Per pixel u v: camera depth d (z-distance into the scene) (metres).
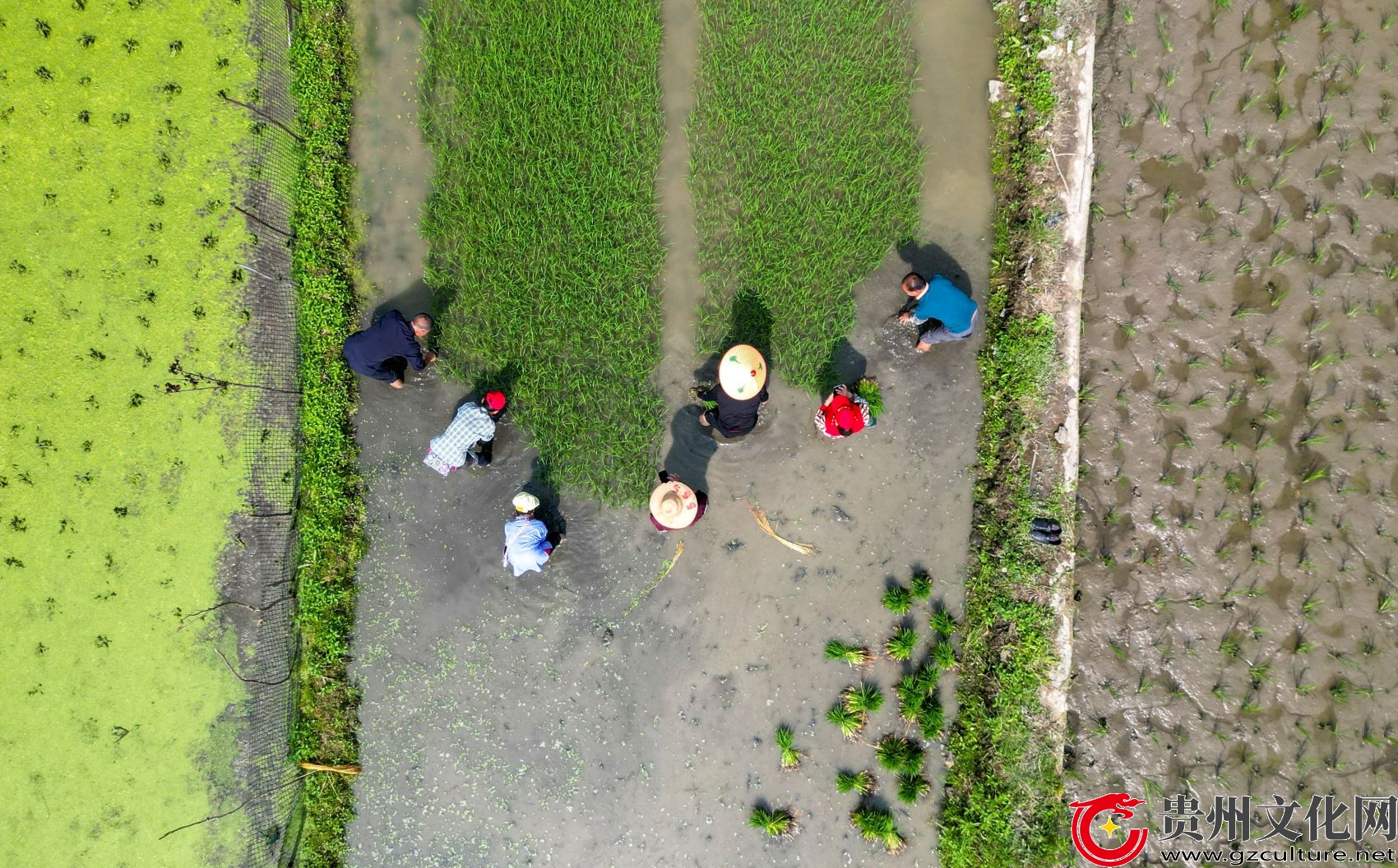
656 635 8.55
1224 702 8.05
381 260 8.66
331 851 8.35
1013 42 8.45
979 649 8.30
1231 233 8.31
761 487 8.56
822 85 8.61
